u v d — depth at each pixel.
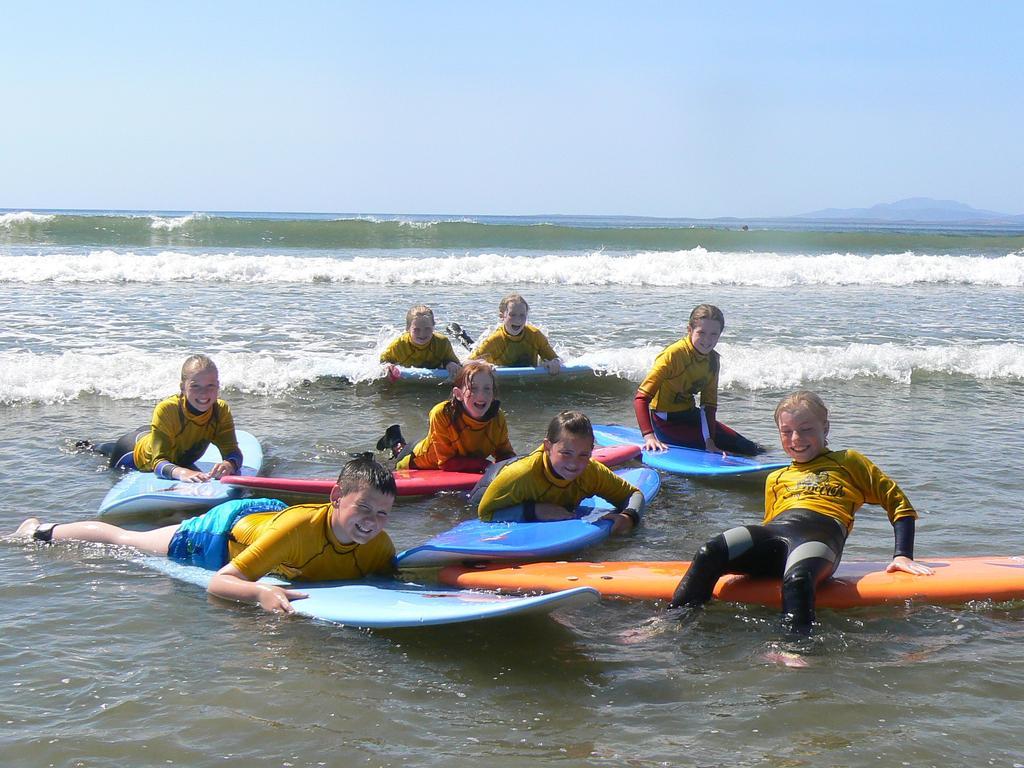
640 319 14.52
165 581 4.89
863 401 9.50
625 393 10.27
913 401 9.52
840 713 3.58
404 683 3.82
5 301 14.53
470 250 27.02
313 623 4.39
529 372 10.20
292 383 9.84
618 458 7.36
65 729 3.38
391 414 8.95
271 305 15.11
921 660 4.06
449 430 7.03
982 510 6.18
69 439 7.65
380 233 29.14
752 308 16.27
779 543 4.70
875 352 11.13
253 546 4.77
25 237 25.84
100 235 26.45
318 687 3.76
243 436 7.77
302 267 19.16
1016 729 3.48
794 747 3.33
